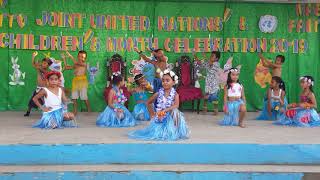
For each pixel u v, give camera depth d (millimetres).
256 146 5148
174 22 8852
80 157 5008
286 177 4801
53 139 5309
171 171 4758
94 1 8664
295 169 4973
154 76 8578
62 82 8445
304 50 8977
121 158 5062
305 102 7012
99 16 8688
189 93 8320
